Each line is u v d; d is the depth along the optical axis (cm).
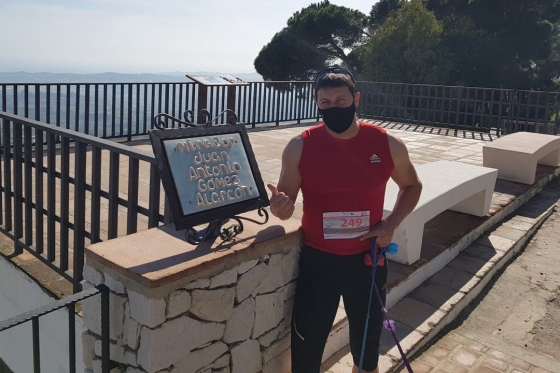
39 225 372
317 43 2866
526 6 2431
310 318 249
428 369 330
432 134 1100
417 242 411
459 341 367
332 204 235
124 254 223
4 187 407
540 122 1097
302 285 253
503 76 2431
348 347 331
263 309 254
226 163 242
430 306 388
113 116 835
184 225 220
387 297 372
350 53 2875
